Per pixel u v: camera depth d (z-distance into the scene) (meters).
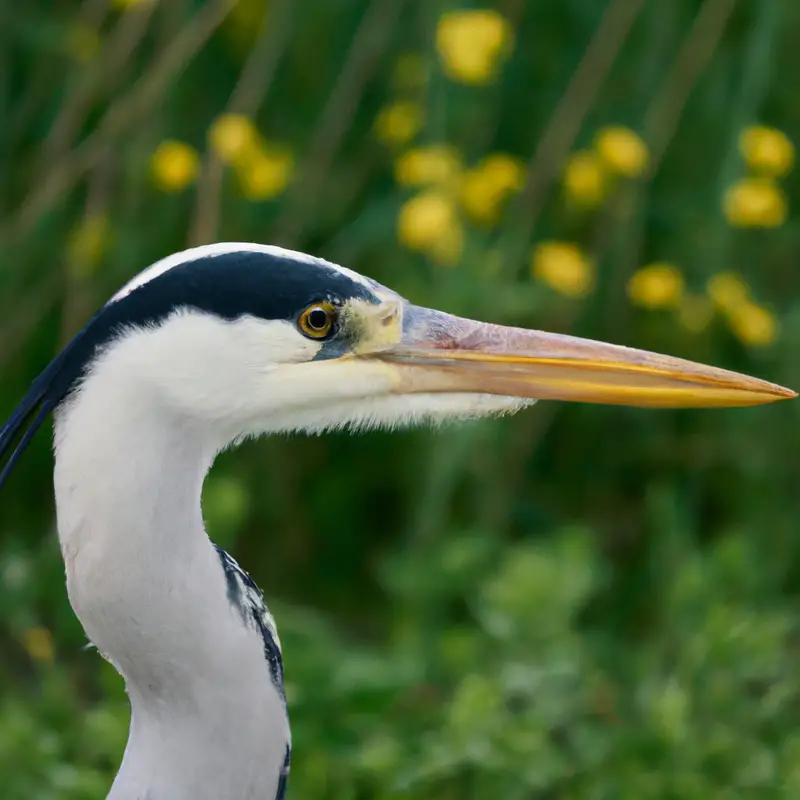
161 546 4.99
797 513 10.54
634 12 10.03
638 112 10.82
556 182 10.72
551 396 5.75
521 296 9.66
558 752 8.24
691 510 10.98
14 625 9.30
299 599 11.21
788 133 11.25
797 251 11.05
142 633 5.02
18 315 10.48
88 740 8.29
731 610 8.98
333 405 5.45
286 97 11.04
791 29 10.82
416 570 9.45
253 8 10.75
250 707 5.19
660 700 8.30
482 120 10.48
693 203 10.93
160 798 5.16
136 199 10.36
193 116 10.93
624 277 10.59
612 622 10.69
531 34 11.02
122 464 4.90
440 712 8.52
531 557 8.61
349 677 8.19
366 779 8.01
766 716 8.47
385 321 5.50
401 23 10.77
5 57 10.85
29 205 10.33
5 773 7.97
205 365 5.00
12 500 10.95
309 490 11.12
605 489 11.17
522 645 8.48
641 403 5.78
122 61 10.25
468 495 10.73
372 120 11.05
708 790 7.96
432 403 5.63
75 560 4.99
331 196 10.90
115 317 4.93
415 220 9.25
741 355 10.89
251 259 5.09
